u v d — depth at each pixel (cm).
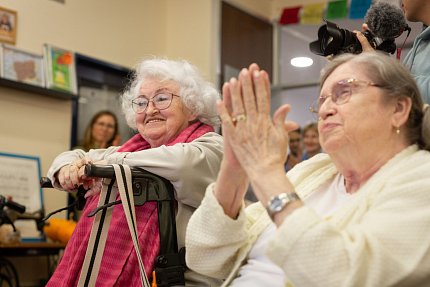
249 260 137
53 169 198
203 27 463
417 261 103
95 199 192
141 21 461
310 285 102
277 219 109
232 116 119
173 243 168
